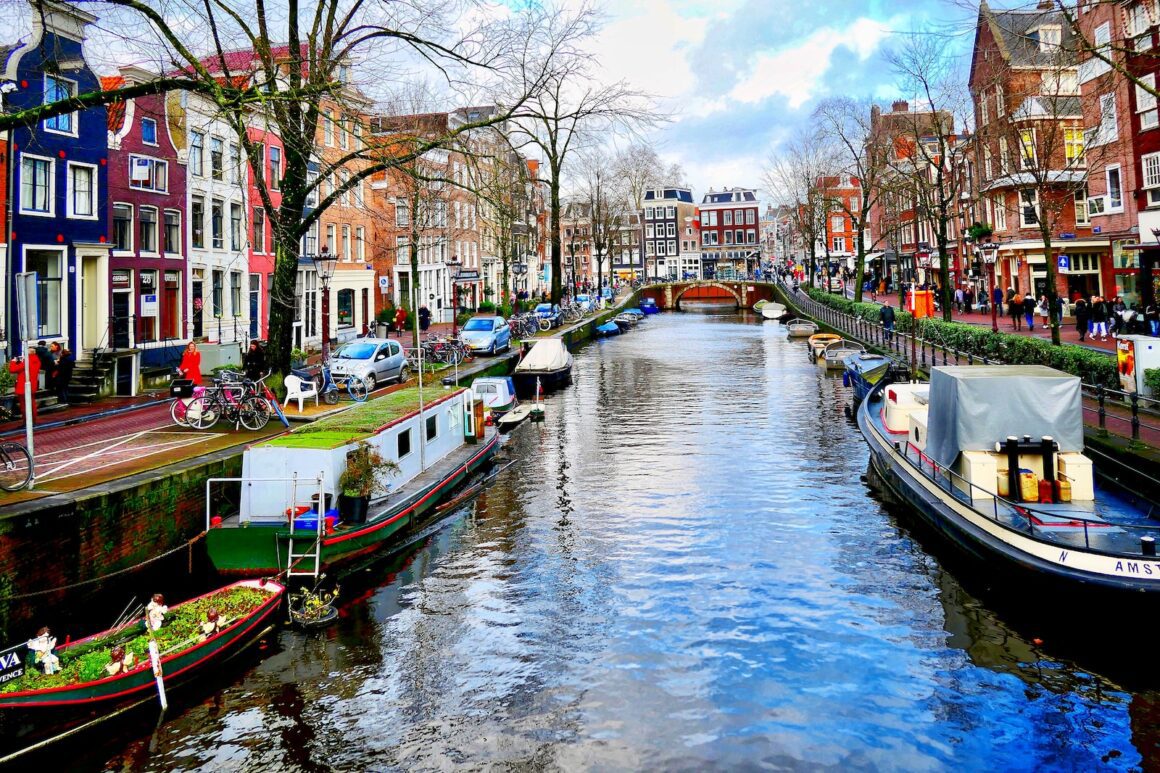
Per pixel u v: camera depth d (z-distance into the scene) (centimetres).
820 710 943
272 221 1844
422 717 945
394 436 1650
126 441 1630
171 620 1086
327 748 888
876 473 1933
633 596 1268
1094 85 3159
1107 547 1086
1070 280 3784
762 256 14262
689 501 1761
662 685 1002
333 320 3953
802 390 3303
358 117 1562
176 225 2778
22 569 1050
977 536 1224
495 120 1797
